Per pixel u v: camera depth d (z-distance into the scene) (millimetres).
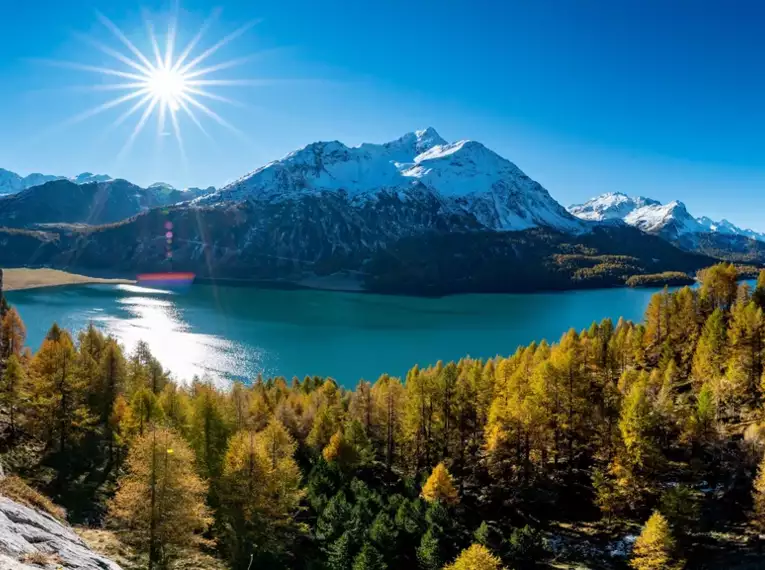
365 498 50719
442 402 66375
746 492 49906
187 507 32156
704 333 74812
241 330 189750
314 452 67250
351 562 40125
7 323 90750
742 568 40594
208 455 47219
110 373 66375
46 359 56188
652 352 87188
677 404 65125
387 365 150875
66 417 56312
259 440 42906
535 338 197000
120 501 31406
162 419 51156
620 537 48875
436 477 52969
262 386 94750
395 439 67812
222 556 38812
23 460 50469
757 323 65688
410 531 46500
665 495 46656
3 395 54438
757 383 64562
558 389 60406
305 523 48031
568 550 47594
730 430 59188
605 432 58062
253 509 38438
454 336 198250
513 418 57594
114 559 31312
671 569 40906
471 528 51469
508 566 43875
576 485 58188
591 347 74125
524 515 54281
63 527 20797
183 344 160875
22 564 14625
